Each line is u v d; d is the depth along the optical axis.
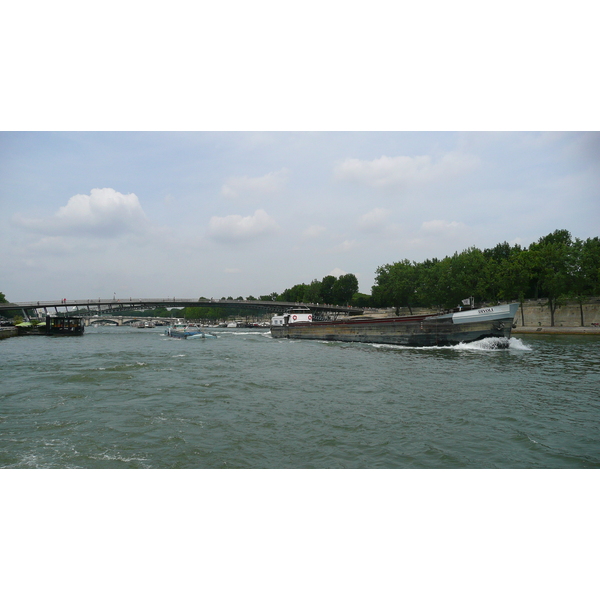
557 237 110.88
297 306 163.75
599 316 83.50
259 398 26.58
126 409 24.00
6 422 21.62
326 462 15.84
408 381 31.94
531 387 29.28
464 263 103.81
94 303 155.38
